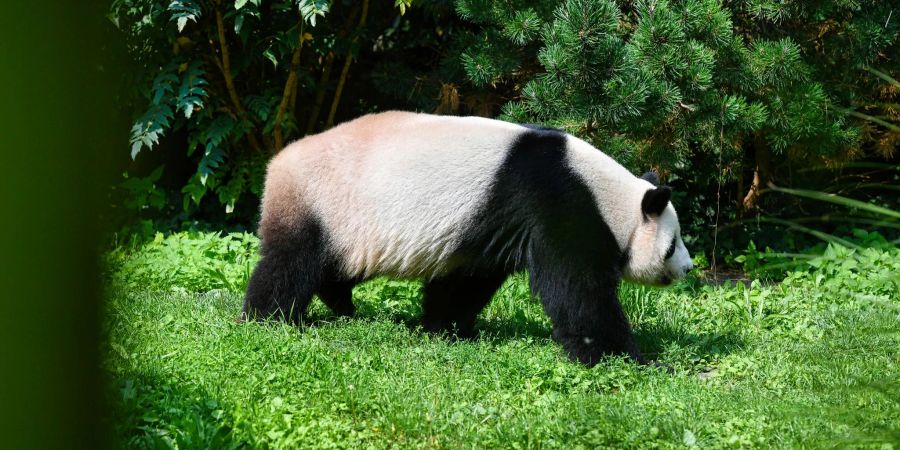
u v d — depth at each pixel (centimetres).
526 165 1037
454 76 1772
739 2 1619
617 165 1089
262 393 849
